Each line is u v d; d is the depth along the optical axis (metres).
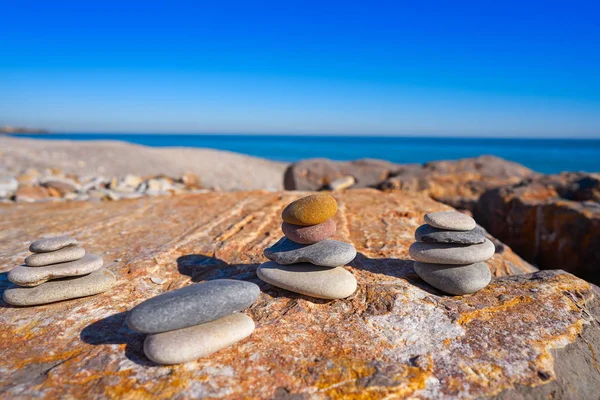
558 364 0.31
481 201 1.19
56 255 0.39
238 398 0.26
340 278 0.39
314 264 0.40
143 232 0.62
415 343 0.32
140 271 0.46
